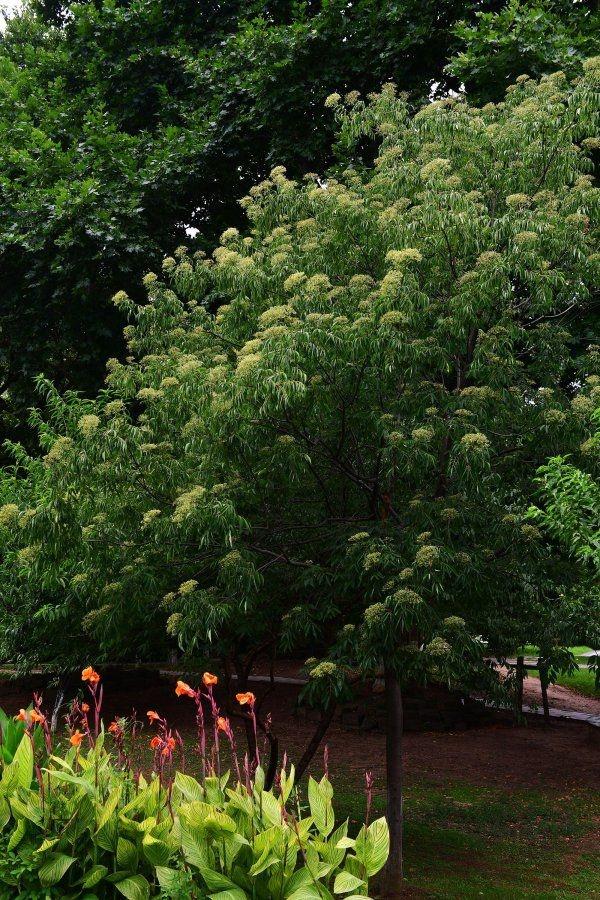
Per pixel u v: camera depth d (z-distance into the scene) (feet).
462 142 23.82
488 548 21.35
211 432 18.95
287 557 21.47
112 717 45.75
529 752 43.14
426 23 43.75
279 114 46.55
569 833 29.89
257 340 18.33
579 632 23.11
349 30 45.37
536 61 36.73
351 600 22.62
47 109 51.70
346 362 18.84
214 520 17.20
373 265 22.67
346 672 22.66
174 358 22.84
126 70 52.54
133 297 47.29
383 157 24.47
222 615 18.24
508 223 20.34
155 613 21.77
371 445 21.70
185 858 9.41
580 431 20.22
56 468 18.99
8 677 51.65
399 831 23.67
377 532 20.99
